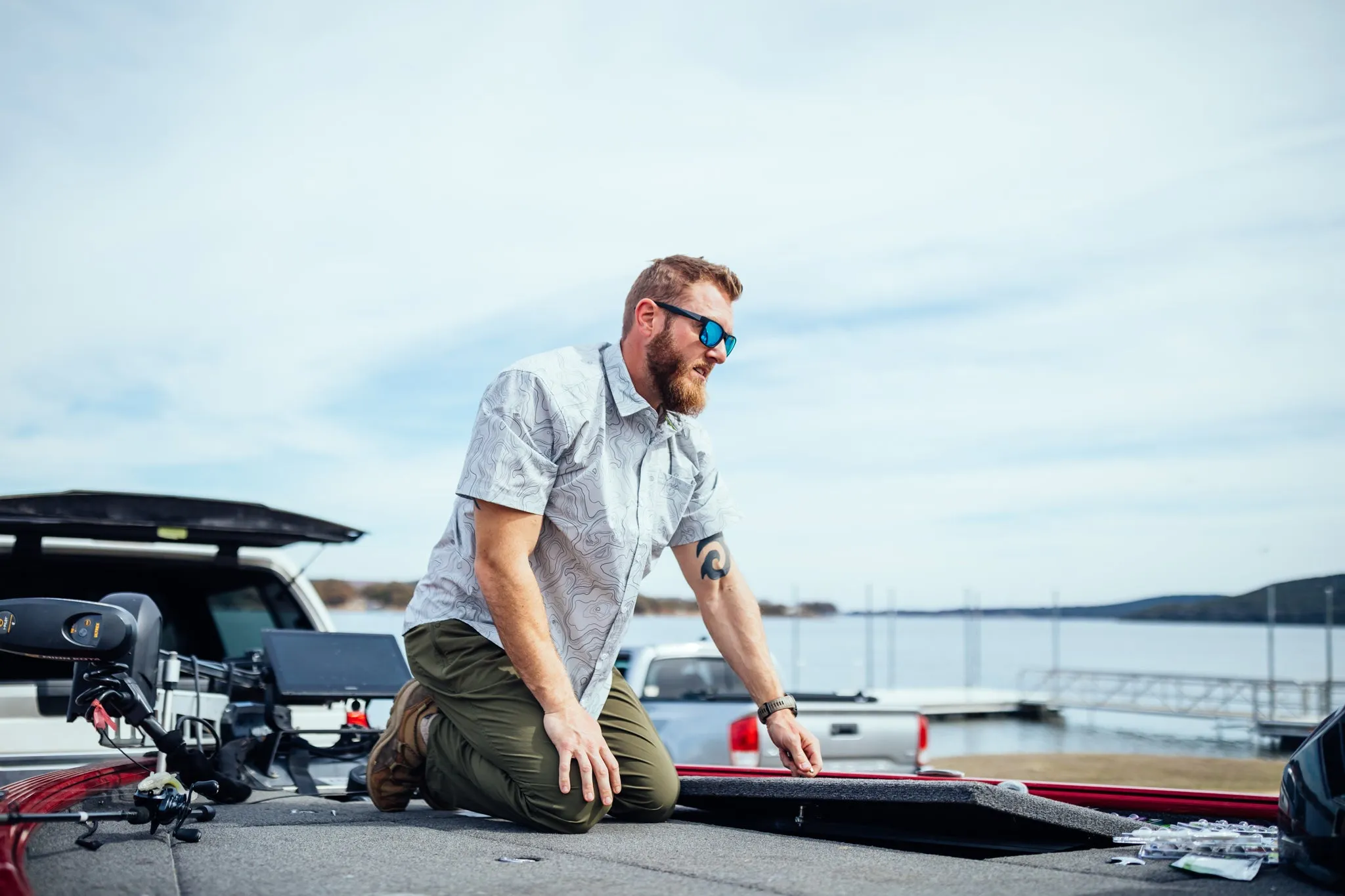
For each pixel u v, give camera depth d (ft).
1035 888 5.21
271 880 5.35
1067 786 8.01
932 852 7.11
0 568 14.83
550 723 7.76
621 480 8.65
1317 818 4.99
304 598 15.75
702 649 34.09
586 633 8.59
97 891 4.92
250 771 10.45
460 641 8.38
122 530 13.97
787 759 9.41
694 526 9.73
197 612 16.06
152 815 6.43
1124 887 5.19
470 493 8.04
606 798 7.63
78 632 7.50
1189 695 126.72
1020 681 141.08
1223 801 7.52
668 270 8.74
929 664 376.48
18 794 6.43
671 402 8.68
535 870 5.79
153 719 8.13
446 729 8.49
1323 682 114.83
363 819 8.17
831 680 300.61
